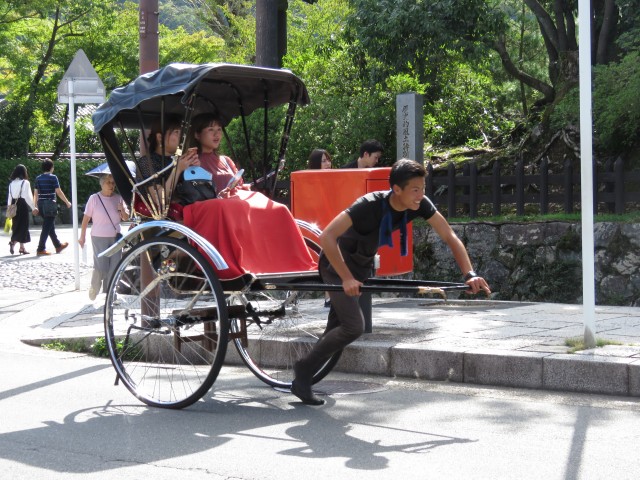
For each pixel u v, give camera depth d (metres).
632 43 12.85
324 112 13.56
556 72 16.22
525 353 6.30
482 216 12.13
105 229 10.78
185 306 6.32
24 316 10.13
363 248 5.45
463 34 13.82
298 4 28.03
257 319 6.20
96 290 10.83
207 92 6.96
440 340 6.99
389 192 5.33
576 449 4.63
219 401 6.02
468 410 5.59
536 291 10.95
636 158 13.08
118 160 6.53
